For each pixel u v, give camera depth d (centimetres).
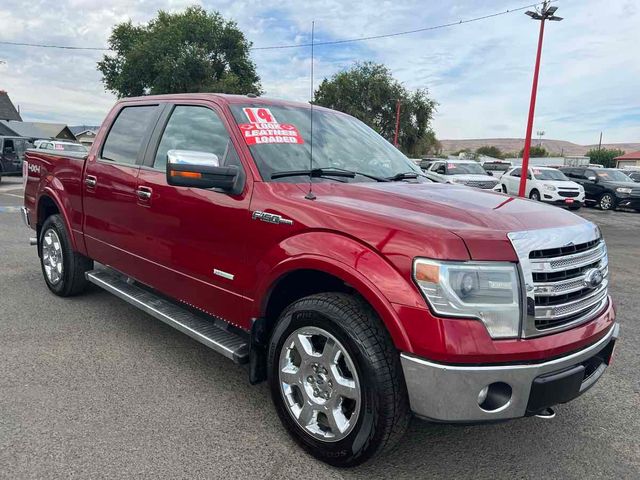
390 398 241
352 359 249
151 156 393
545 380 236
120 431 295
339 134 386
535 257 240
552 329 246
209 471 263
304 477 262
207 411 321
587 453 296
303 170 326
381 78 4506
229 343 320
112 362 386
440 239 232
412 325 230
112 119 459
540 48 2059
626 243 1174
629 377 402
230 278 316
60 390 339
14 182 2325
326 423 272
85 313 491
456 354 224
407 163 405
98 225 446
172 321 358
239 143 326
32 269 651
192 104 378
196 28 4362
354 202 282
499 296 231
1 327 448
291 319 278
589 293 272
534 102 2072
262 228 294
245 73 4688
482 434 312
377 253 246
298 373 278
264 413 322
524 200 320
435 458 285
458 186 357
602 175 2144
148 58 4166
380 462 278
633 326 530
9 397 327
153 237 377
